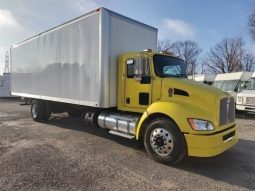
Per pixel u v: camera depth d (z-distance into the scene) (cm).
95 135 833
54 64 922
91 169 529
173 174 518
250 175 522
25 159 579
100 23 704
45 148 673
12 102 2219
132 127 661
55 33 912
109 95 721
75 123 1048
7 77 2711
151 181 480
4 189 431
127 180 481
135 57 680
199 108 556
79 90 796
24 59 1156
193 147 530
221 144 541
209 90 568
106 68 708
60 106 1034
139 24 811
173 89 604
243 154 661
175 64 699
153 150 587
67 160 580
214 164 581
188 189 452
